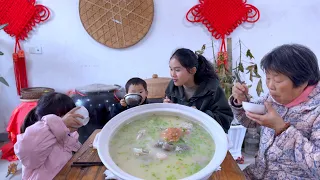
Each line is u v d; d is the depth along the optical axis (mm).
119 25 2561
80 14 2523
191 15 2566
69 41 2631
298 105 926
